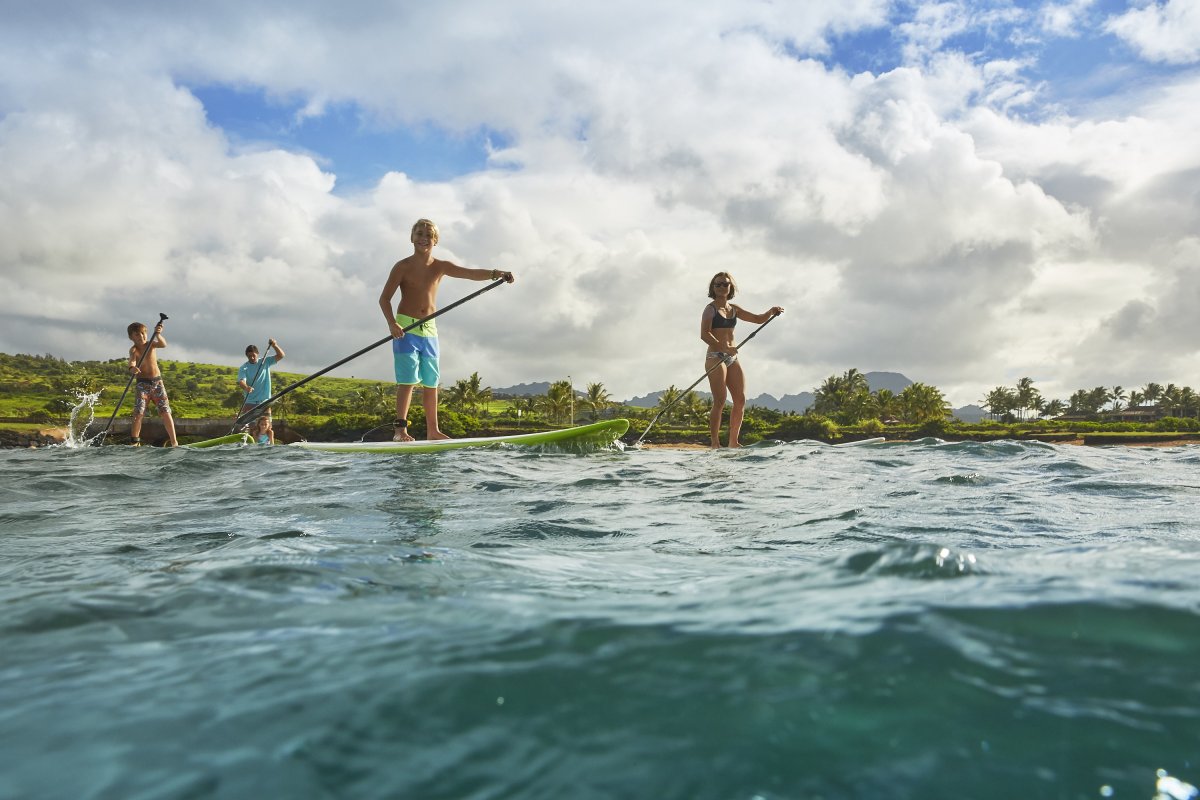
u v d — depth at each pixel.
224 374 142.12
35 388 110.44
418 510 2.93
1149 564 1.20
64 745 0.70
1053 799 0.56
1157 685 0.73
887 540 2.22
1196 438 68.81
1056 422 81.94
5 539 2.37
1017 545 2.11
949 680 0.75
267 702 0.79
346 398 122.69
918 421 92.12
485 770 0.64
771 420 86.69
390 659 0.91
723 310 7.84
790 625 0.95
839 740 0.66
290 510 2.95
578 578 1.49
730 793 0.59
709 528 2.47
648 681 0.80
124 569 1.69
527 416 97.38
